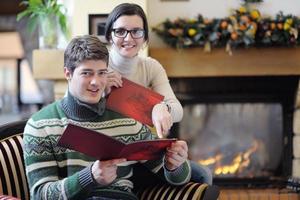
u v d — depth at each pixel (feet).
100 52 5.40
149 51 10.10
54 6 9.75
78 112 5.65
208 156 11.07
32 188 5.36
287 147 10.78
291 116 10.74
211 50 10.07
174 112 6.88
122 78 6.29
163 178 6.18
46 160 5.48
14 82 19.88
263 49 10.10
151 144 5.14
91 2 9.46
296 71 10.11
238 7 10.46
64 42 10.03
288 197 9.87
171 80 10.66
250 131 11.02
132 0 9.53
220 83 10.69
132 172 6.25
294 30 9.82
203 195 5.68
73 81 5.49
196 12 10.48
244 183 10.74
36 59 9.66
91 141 4.68
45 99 18.21
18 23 17.67
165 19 10.46
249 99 10.77
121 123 5.90
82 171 5.10
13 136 6.77
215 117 10.98
